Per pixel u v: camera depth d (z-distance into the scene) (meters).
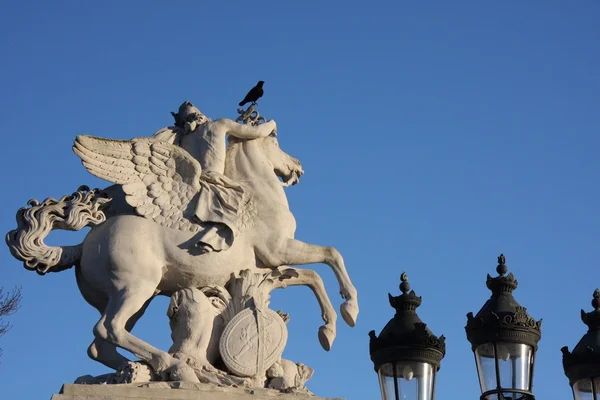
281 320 9.34
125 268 9.17
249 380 8.97
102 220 9.60
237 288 9.48
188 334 9.08
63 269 9.57
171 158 9.72
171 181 9.66
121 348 8.96
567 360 7.80
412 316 7.07
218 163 9.90
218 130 10.06
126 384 8.42
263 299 9.52
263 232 9.66
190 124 10.12
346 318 9.57
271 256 9.65
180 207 9.52
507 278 7.23
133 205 9.41
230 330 9.12
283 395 8.67
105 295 9.44
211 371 8.91
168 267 9.34
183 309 9.15
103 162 9.48
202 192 9.63
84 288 9.49
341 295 9.67
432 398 6.85
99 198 9.65
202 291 9.40
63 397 8.08
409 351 6.87
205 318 9.14
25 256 9.38
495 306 7.07
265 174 10.07
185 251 9.33
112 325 8.95
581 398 7.68
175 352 9.02
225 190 9.74
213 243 9.35
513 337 6.95
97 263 9.26
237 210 9.62
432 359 6.89
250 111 10.41
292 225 9.88
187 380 8.66
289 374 9.20
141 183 9.55
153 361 8.78
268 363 9.11
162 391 8.38
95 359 9.23
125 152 9.59
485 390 6.95
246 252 9.59
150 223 9.40
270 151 10.41
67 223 9.46
